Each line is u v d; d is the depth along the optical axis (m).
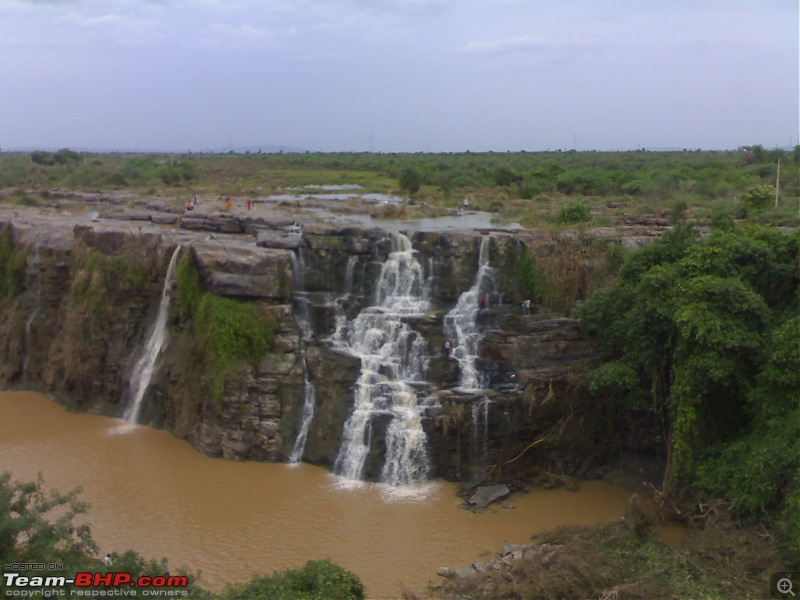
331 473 35.06
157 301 43.22
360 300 40.66
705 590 22.31
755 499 25.88
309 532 29.47
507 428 34.62
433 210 63.03
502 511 31.55
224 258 39.19
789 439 25.94
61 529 20.30
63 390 44.56
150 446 38.06
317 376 37.19
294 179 111.19
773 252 32.47
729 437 30.61
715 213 49.88
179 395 39.50
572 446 35.44
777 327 29.36
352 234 41.56
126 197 80.56
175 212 60.06
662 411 33.50
